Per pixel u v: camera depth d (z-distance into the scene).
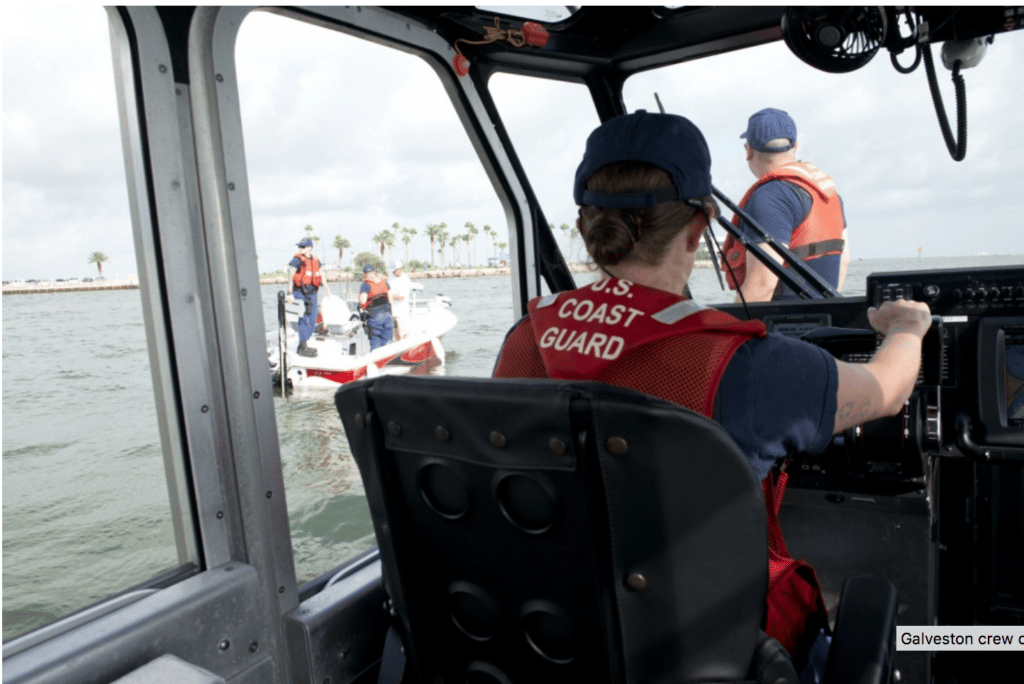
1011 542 1.67
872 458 1.43
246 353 1.42
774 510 0.98
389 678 0.99
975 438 1.53
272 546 1.48
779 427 0.77
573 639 0.79
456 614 0.90
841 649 0.81
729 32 2.10
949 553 1.75
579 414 0.67
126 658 1.19
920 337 1.00
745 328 0.78
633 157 0.82
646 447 0.66
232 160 1.39
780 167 2.24
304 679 1.50
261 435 1.45
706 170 0.85
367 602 1.60
